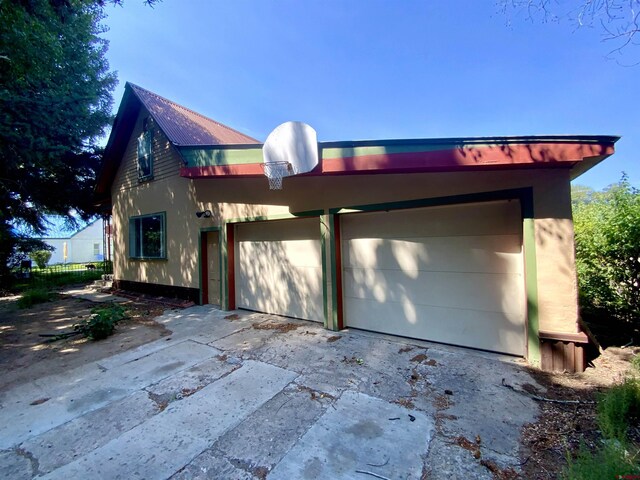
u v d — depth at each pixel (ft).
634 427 8.05
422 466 7.15
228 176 17.54
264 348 15.01
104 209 43.01
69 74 31.48
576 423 8.50
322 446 7.90
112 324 17.90
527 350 12.42
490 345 13.73
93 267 62.44
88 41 35.12
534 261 12.12
